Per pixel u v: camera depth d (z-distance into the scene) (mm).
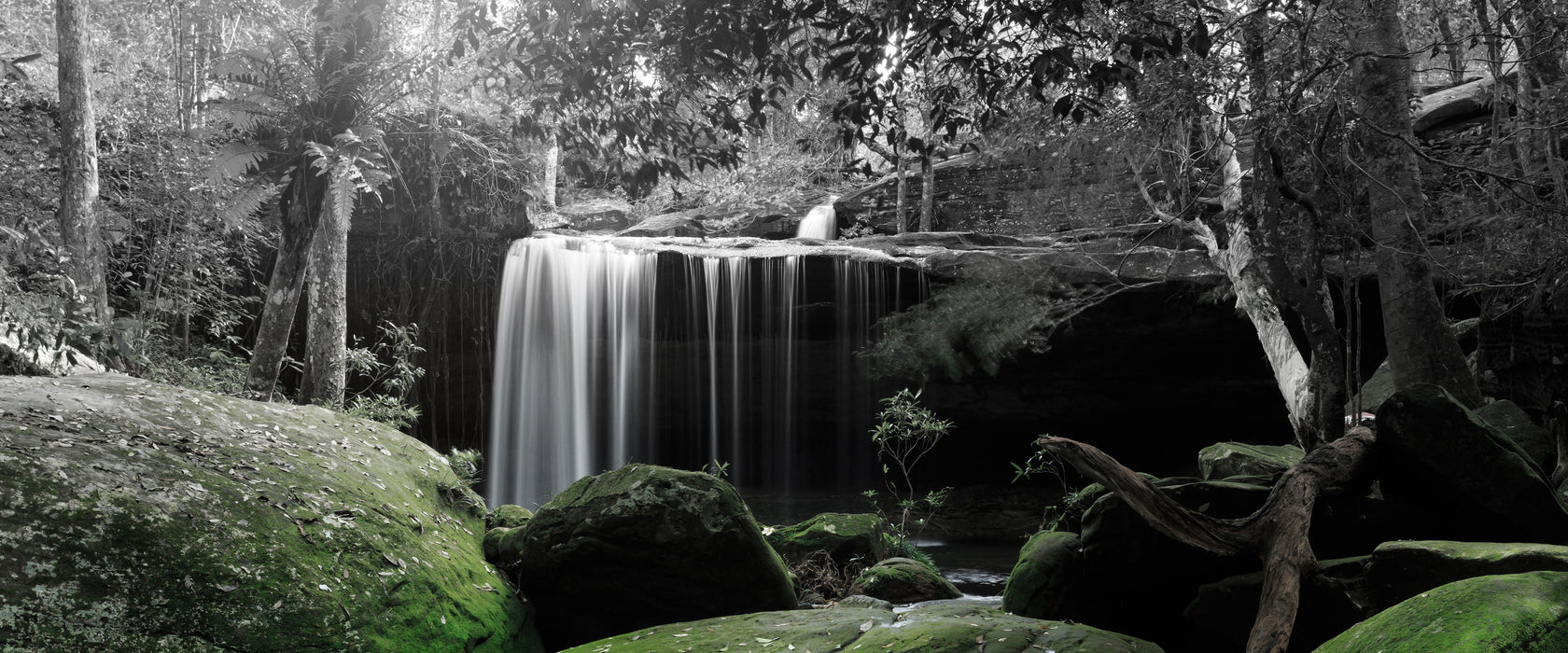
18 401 4730
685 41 5176
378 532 4910
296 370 15836
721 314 15227
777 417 15773
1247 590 3904
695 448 16453
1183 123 8102
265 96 8836
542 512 5676
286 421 5898
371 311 15719
